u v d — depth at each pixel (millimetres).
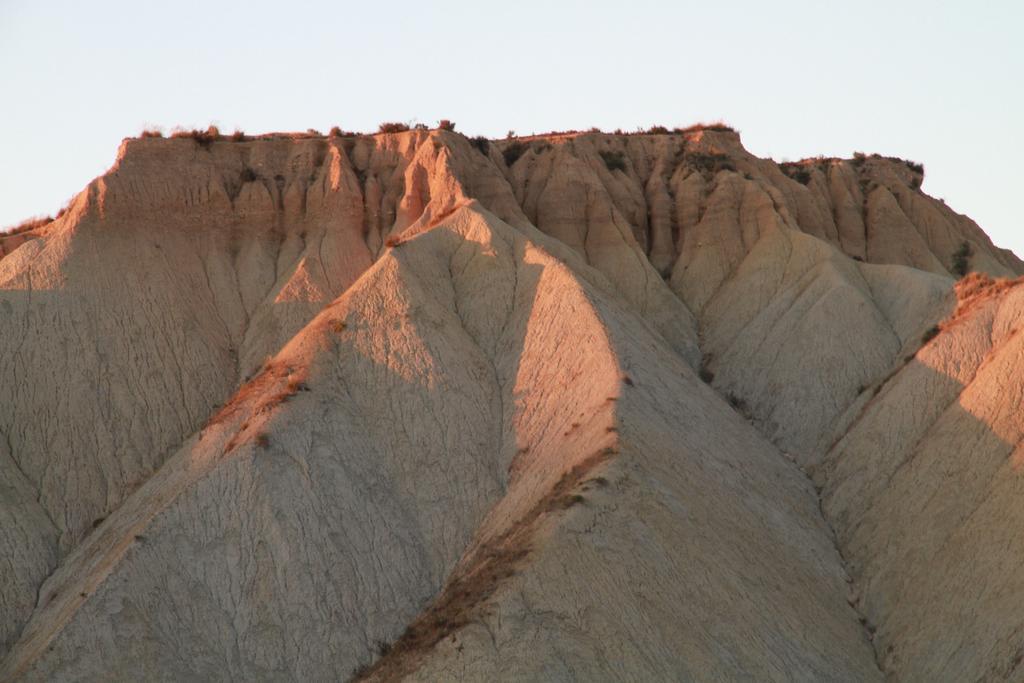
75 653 59188
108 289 89375
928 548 64312
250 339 90625
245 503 65312
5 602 69188
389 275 80312
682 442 69562
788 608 60562
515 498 67000
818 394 83688
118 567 62031
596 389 71312
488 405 74938
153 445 81938
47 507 76875
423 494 69750
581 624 55312
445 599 61156
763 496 70562
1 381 82812
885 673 60438
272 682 60000
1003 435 65562
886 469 72250
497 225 87625
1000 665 55500
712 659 55500
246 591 62688
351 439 70875
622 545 58719
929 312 86312
